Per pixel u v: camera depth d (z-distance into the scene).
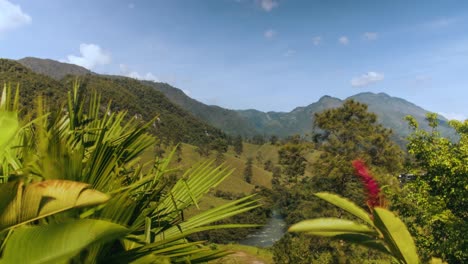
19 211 1.49
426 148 12.59
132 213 2.61
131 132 3.10
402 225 1.47
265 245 67.50
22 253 1.54
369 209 1.63
